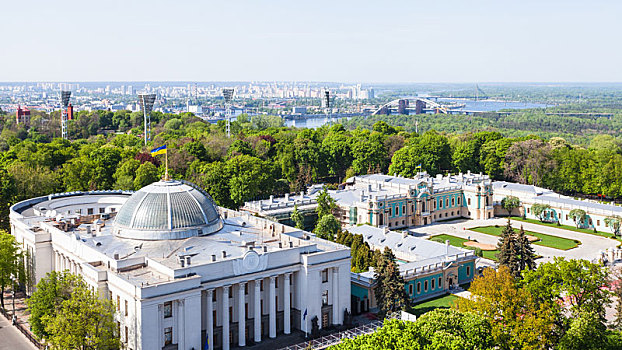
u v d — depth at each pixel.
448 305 155.88
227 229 150.75
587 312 108.19
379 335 102.06
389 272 144.50
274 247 138.00
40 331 125.12
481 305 116.81
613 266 193.38
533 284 116.19
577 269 114.06
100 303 116.81
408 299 146.62
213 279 123.50
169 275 119.69
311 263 135.12
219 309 127.38
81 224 159.88
